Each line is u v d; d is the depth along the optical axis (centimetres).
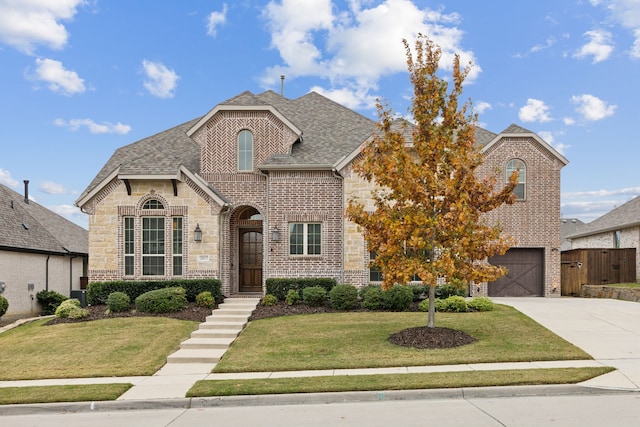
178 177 1961
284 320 1658
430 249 1293
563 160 2267
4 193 2923
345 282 2000
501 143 2278
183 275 1980
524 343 1273
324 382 990
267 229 2089
